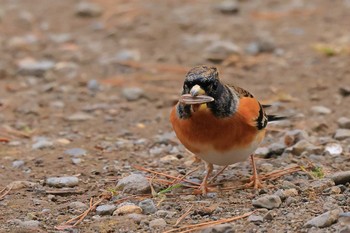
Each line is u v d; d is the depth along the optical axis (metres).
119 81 15.38
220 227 7.69
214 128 8.35
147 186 9.26
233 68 15.95
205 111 8.27
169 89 14.91
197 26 18.86
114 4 20.91
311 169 9.86
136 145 11.54
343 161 10.20
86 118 13.15
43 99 14.30
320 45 16.58
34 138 12.08
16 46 17.45
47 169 10.36
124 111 13.65
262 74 15.44
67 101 14.23
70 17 19.98
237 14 20.02
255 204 8.53
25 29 19.05
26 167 10.46
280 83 14.81
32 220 8.44
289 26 18.66
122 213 8.56
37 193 9.38
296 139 11.11
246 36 18.03
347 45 16.72
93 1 21.14
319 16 19.41
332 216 7.89
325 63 15.81
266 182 9.49
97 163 10.59
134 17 19.78
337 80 14.75
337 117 12.63
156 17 19.78
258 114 8.63
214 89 8.22
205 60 16.45
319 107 13.09
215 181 9.62
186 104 8.30
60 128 12.68
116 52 17.27
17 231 8.09
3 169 10.38
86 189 9.52
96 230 8.13
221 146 8.48
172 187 9.23
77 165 10.49
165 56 16.86
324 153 10.54
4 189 9.52
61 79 15.54
